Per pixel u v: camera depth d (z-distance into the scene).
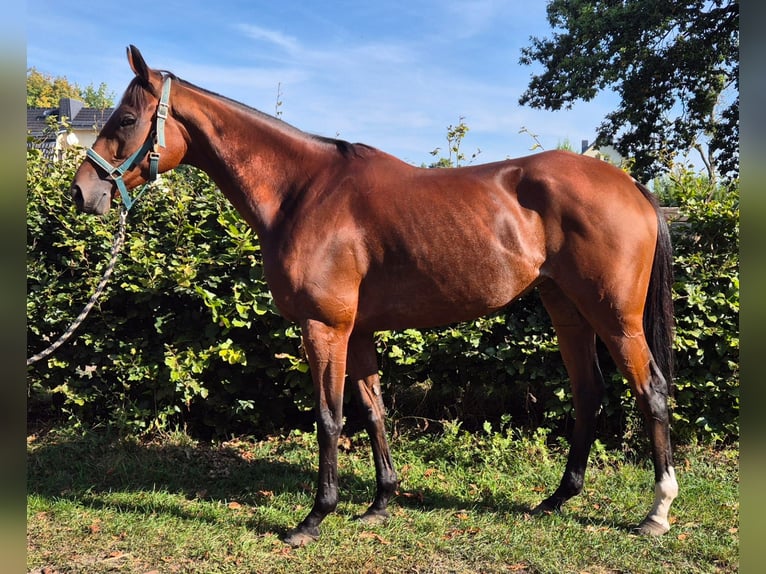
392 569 2.57
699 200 4.04
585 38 16.12
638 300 2.79
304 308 2.76
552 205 2.78
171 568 2.60
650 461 3.84
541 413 4.34
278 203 2.91
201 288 3.98
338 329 2.78
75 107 29.44
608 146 17.34
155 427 4.28
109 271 3.20
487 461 3.78
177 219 4.20
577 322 3.11
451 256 2.75
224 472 3.75
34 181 4.29
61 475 3.64
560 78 16.95
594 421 3.15
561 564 2.60
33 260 4.29
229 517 3.08
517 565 2.60
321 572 2.54
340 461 3.89
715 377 3.87
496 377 4.17
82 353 4.26
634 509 3.15
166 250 4.22
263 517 3.07
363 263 2.79
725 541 2.78
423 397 4.52
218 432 4.31
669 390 2.91
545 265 2.85
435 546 2.77
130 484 3.56
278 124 2.96
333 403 2.79
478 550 2.72
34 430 4.44
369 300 2.85
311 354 2.78
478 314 2.92
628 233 2.74
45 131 4.54
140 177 2.91
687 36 14.95
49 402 5.04
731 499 3.27
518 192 2.84
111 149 2.83
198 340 4.20
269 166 2.93
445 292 2.80
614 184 2.82
